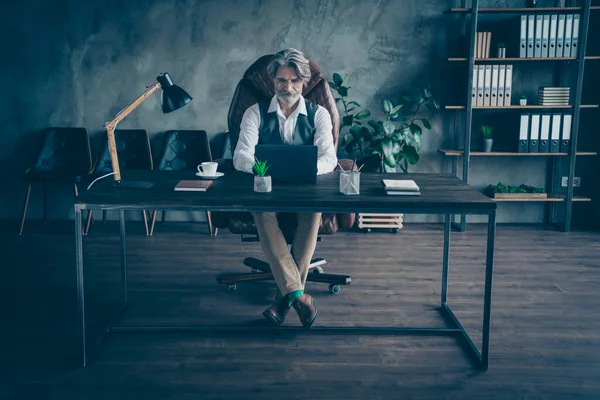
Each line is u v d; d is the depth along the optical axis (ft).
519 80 16.75
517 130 16.39
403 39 16.69
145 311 10.09
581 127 16.88
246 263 11.81
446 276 10.16
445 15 16.57
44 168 16.44
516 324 9.61
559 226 16.66
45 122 17.01
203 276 12.02
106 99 16.90
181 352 8.52
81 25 16.58
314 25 16.63
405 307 10.33
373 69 16.85
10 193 17.24
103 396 7.29
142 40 16.66
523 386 7.62
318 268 11.73
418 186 8.58
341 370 8.02
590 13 16.30
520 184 17.29
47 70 16.78
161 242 14.74
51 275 12.02
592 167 17.06
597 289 11.34
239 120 10.89
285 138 10.44
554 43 15.61
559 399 7.30
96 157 17.07
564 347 8.77
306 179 8.70
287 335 9.14
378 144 15.85
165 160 16.35
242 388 7.52
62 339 8.91
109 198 7.61
